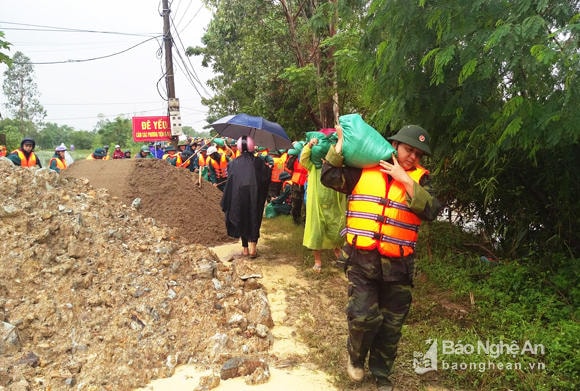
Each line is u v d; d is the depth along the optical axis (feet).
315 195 18.67
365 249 10.19
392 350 10.83
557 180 16.78
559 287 15.81
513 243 19.33
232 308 14.57
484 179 17.25
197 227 25.03
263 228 28.45
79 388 10.55
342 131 10.39
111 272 14.88
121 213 18.83
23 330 11.94
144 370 11.50
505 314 14.39
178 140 56.90
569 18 12.39
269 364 12.25
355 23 18.83
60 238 15.23
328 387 11.22
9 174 16.88
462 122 16.06
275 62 42.27
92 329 12.53
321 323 14.76
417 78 15.87
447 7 13.73
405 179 9.89
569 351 11.89
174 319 13.64
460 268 18.85
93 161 26.71
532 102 13.01
